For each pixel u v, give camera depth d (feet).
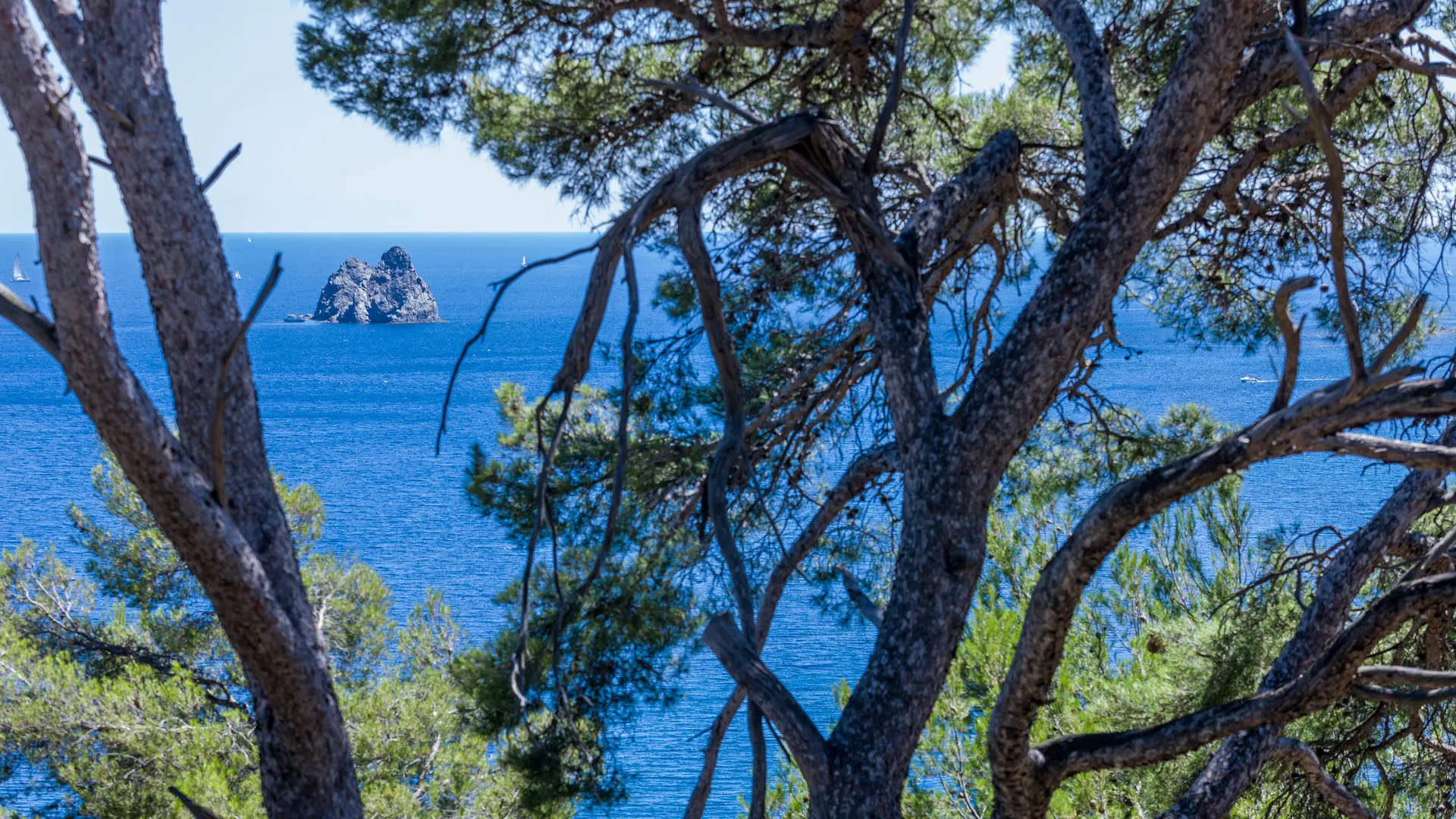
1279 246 17.88
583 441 16.96
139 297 606.55
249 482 11.24
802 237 18.61
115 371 8.25
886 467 15.74
